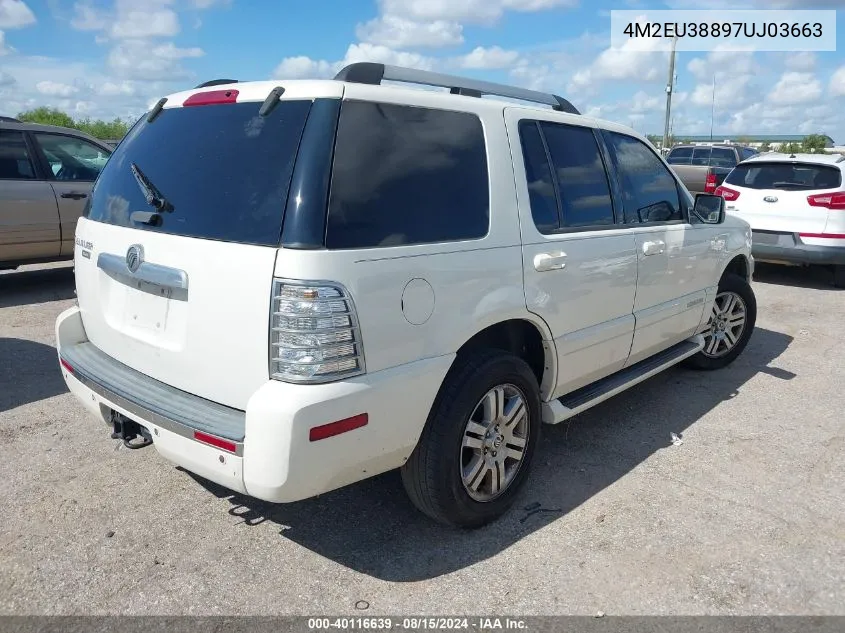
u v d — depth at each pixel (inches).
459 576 117.3
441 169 118.0
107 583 113.8
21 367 216.1
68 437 166.7
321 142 102.6
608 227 156.1
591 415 187.8
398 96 114.7
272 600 110.7
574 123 153.4
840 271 354.9
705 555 123.5
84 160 340.2
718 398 201.5
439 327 113.4
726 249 207.0
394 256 106.1
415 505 127.9
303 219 98.7
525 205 132.3
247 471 98.2
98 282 130.4
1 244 307.0
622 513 137.3
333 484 105.2
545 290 134.6
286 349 97.5
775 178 363.9
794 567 120.3
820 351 251.0
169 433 107.2
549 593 113.2
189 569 117.9
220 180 109.6
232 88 117.4
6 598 109.9
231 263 102.3
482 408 127.0
